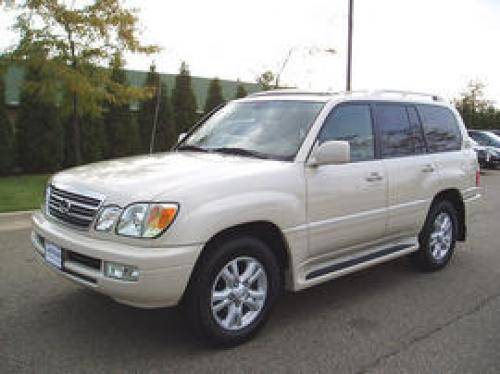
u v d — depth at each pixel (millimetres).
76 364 3852
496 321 4902
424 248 6215
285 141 4793
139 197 3775
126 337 4305
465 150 6781
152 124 21344
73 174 4441
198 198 3846
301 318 4848
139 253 3650
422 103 6270
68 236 4004
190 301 3934
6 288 5379
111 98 15375
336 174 4832
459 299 5473
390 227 5523
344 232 4949
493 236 8586
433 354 4184
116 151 19969
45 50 14305
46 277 5730
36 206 9805
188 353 4062
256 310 4312
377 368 3930
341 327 4664
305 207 4543
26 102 17234
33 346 4117
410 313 5047
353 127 5203
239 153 4852
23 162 17406
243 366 3902
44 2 14055
